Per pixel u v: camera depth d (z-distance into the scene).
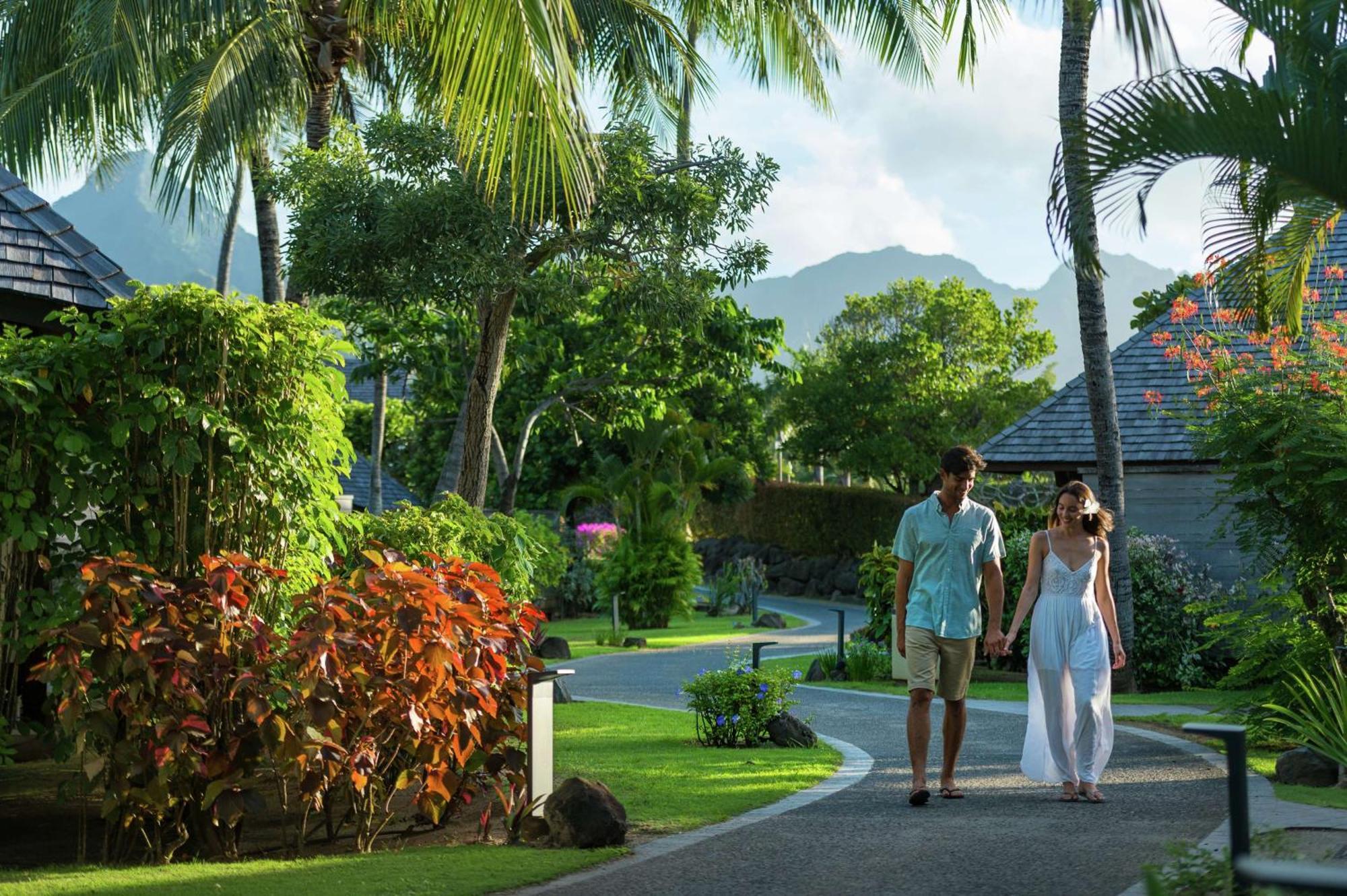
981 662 16.94
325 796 6.36
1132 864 5.12
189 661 5.60
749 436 44.75
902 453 49.81
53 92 14.64
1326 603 9.02
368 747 5.87
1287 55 7.26
